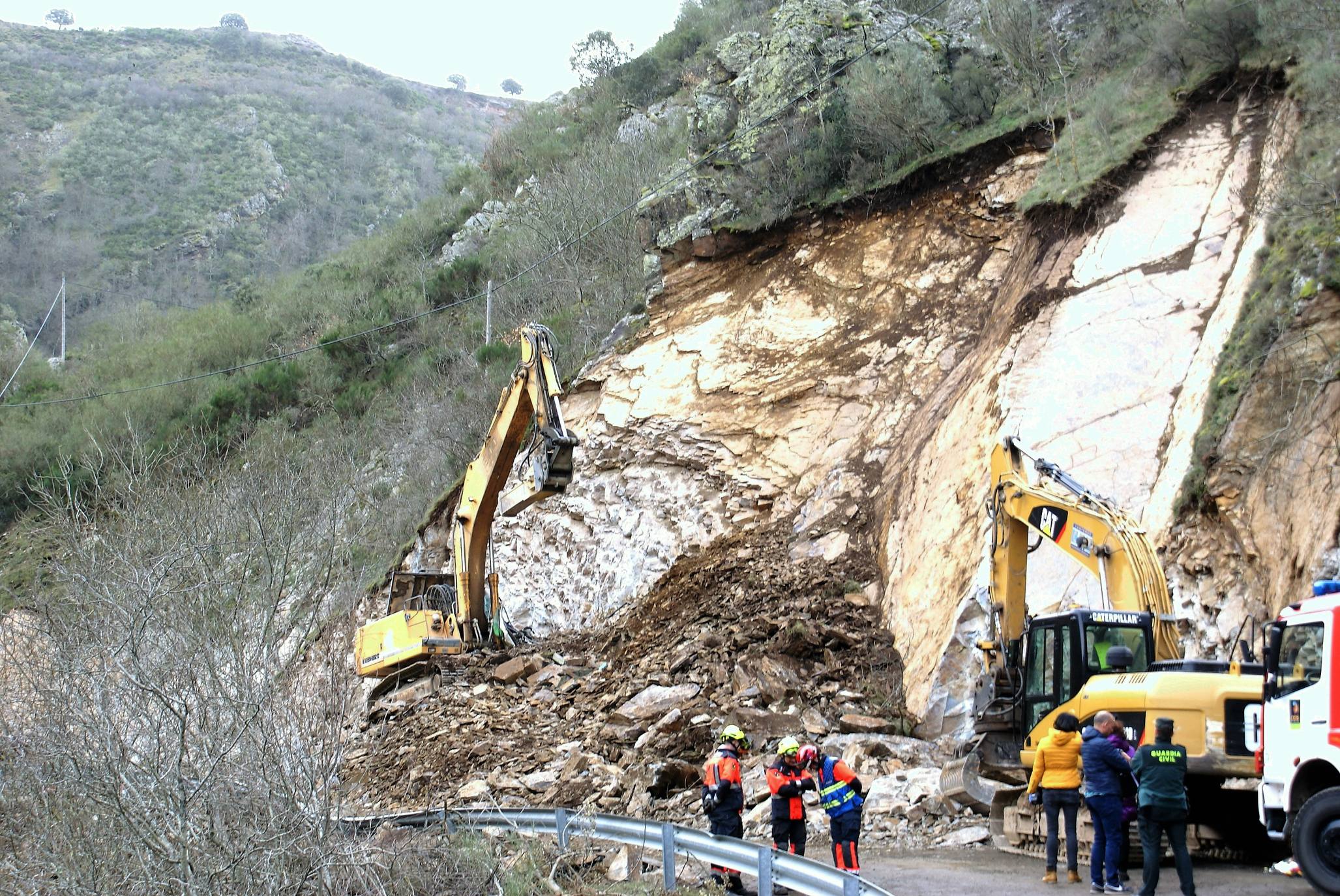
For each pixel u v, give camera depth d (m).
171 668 11.78
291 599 15.20
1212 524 14.09
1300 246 15.23
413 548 33.12
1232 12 20.11
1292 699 8.91
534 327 20.53
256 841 10.25
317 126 136.12
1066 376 17.77
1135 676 10.19
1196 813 10.40
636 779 14.35
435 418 39.91
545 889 10.46
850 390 23.20
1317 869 8.41
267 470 23.31
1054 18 26.69
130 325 66.94
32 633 13.45
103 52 151.00
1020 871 10.37
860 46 27.92
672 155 42.59
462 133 156.12
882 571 19.06
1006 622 12.52
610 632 22.36
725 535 22.88
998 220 23.14
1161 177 19.55
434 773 16.59
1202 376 15.84
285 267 101.50
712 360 25.88
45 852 10.65
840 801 9.91
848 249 25.48
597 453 26.64
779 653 17.30
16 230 99.06
